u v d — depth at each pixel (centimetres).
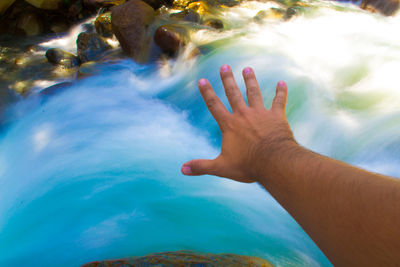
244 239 198
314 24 547
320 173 66
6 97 433
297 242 206
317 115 321
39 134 350
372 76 374
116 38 541
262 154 88
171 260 144
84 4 680
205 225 206
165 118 376
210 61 428
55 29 680
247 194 244
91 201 228
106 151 304
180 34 460
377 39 479
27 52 584
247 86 115
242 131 100
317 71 389
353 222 53
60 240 198
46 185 260
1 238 210
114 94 422
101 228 201
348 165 67
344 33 508
